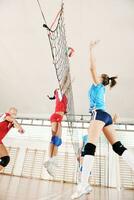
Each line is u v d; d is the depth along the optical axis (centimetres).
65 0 356
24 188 303
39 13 387
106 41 430
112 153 752
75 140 742
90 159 156
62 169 759
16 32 441
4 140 855
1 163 264
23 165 793
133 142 748
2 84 647
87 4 359
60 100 302
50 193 258
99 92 187
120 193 411
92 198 222
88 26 402
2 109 803
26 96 700
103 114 171
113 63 486
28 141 845
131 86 560
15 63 541
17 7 383
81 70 522
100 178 715
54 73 557
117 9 362
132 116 714
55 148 264
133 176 711
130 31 402
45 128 855
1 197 167
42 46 470
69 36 429
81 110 722
